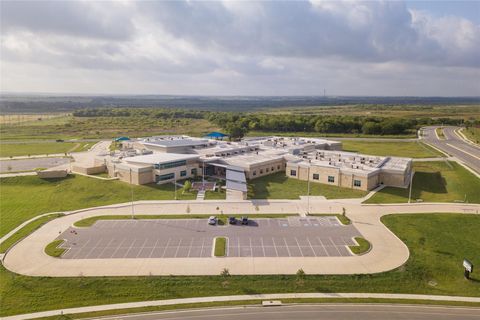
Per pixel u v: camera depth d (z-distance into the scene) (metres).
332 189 98.62
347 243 64.25
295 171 111.31
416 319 44.12
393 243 64.38
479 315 45.09
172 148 130.25
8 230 71.06
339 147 160.88
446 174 117.25
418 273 54.59
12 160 143.38
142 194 94.19
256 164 110.06
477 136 197.25
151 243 64.19
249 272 54.25
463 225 72.75
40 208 85.56
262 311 45.69
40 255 59.84
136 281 51.81
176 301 47.78
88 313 45.31
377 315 44.94
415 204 86.00
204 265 56.25
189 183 96.81
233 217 73.94
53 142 195.62
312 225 72.75
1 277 53.34
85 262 57.38
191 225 72.56
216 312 45.50
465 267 53.69
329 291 50.06
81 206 86.31
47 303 47.38
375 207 83.88
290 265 56.28
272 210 81.50
